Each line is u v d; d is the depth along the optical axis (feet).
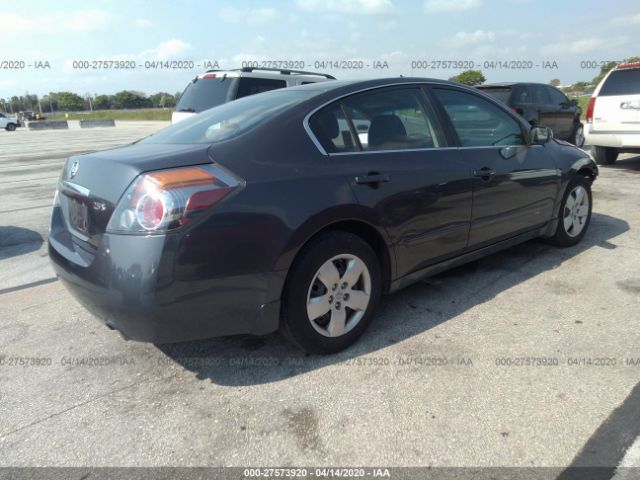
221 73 27.17
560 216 14.85
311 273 8.94
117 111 213.46
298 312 8.95
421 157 10.66
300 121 9.32
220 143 8.61
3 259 16.17
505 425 7.59
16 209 23.82
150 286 7.53
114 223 7.83
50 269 15.12
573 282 12.89
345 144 9.70
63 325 11.31
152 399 8.52
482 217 11.96
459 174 11.18
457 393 8.39
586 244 15.90
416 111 11.10
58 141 73.77
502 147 12.54
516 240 13.47
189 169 7.92
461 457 6.99
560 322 10.75
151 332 7.89
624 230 17.22
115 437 7.61
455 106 11.94
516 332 10.38
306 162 8.98
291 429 7.67
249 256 8.13
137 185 7.72
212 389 8.75
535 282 12.96
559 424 7.58
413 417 7.84
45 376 9.28
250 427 7.74
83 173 8.98
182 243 7.58
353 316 9.95
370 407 8.11
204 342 10.39
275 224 8.30
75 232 9.01
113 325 8.25
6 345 10.43
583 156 15.37
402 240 10.28
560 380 8.66
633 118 26.84
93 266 8.11
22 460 7.18
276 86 28.14
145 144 10.12
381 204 9.71
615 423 7.56
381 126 10.39
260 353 9.88
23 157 50.01
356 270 9.59
